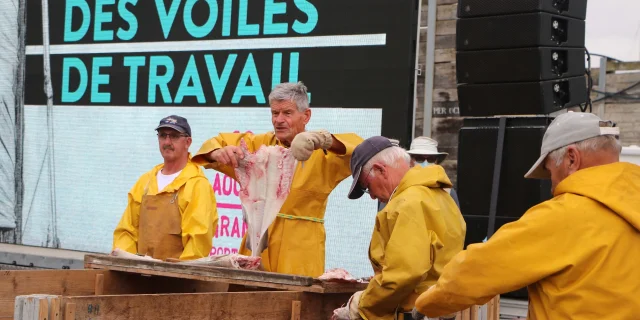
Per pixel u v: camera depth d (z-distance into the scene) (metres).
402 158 3.35
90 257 3.91
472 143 5.62
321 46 6.39
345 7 6.30
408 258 2.99
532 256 2.37
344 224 6.18
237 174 4.04
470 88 5.58
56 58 7.55
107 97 7.29
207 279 3.52
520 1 5.33
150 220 4.57
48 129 7.57
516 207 5.47
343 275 3.47
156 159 7.07
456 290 2.47
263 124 6.60
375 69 6.18
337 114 6.29
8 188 7.73
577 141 2.50
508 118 5.51
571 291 2.35
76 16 7.48
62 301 2.74
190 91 6.91
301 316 3.42
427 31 6.58
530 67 5.33
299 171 4.02
